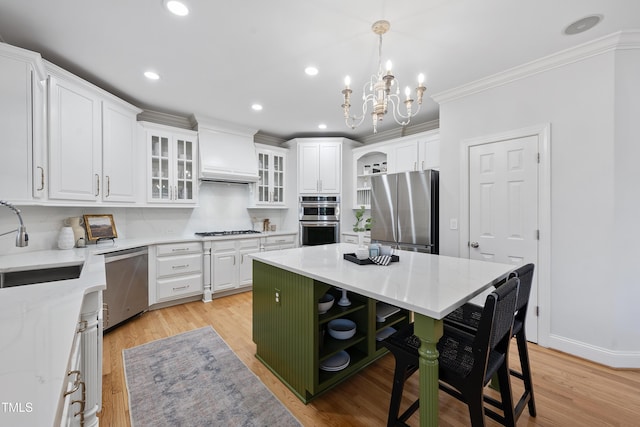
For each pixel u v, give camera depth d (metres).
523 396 1.53
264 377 1.98
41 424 0.47
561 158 2.30
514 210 2.55
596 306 2.16
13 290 1.28
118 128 2.87
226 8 1.73
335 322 2.16
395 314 2.44
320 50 2.20
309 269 1.73
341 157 4.63
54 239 2.57
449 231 3.00
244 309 3.30
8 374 0.63
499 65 2.43
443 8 1.73
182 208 3.94
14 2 1.65
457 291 1.30
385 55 2.28
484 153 2.74
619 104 2.06
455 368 1.21
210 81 2.73
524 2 1.68
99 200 2.64
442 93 2.97
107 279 2.54
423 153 3.84
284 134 4.77
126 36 2.01
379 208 3.62
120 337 2.56
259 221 4.71
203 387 1.85
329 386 1.81
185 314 3.14
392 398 1.41
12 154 1.86
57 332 0.86
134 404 1.68
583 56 2.17
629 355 2.07
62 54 2.24
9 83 1.84
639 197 2.07
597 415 1.60
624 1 1.67
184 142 3.68
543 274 2.39
